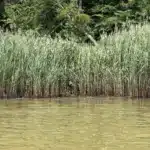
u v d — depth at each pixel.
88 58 38.22
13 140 19.45
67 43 39.06
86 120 24.62
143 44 38.25
